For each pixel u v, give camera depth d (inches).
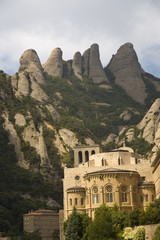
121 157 5644.7
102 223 4414.4
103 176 5187.0
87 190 5285.4
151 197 5260.8
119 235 4266.7
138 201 5270.7
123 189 5187.0
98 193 5172.2
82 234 4729.3
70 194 5398.6
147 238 4018.2
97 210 4776.1
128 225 4443.9
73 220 4773.6
